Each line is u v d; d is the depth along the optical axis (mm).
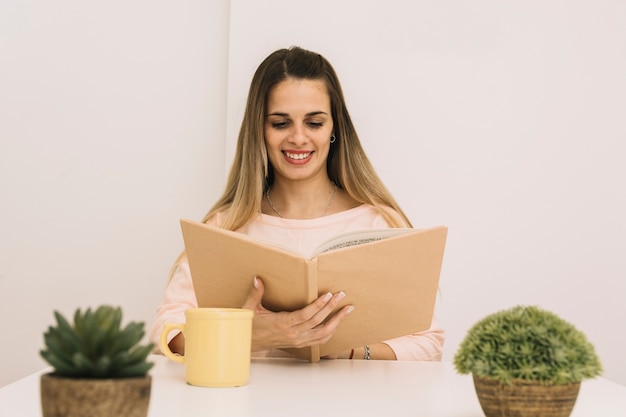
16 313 2467
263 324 1335
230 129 2402
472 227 2438
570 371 778
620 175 2469
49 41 2502
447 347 2426
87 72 2494
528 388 783
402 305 1378
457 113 2441
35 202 2480
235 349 1120
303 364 1429
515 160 2451
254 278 1307
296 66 1862
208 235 1285
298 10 2406
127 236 2475
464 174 2439
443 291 2430
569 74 2463
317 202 2002
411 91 2432
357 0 2422
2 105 2488
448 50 2441
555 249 2455
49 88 2496
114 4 2500
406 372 1329
